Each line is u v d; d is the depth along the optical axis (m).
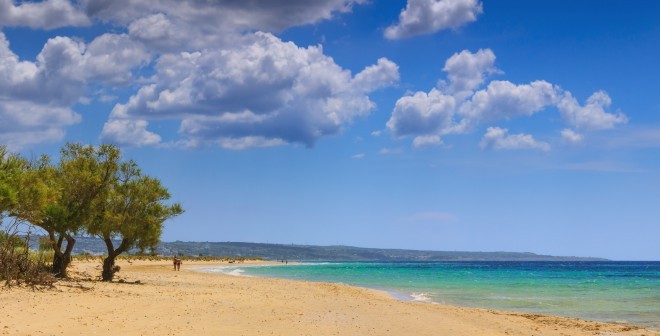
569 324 24.08
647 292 49.34
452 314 26.06
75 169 34.78
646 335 21.42
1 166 28.98
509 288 55.28
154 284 37.97
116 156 36.59
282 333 17.95
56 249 34.16
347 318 22.52
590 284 64.94
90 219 35.22
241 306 24.80
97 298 24.27
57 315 18.59
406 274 101.31
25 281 26.41
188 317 20.22
